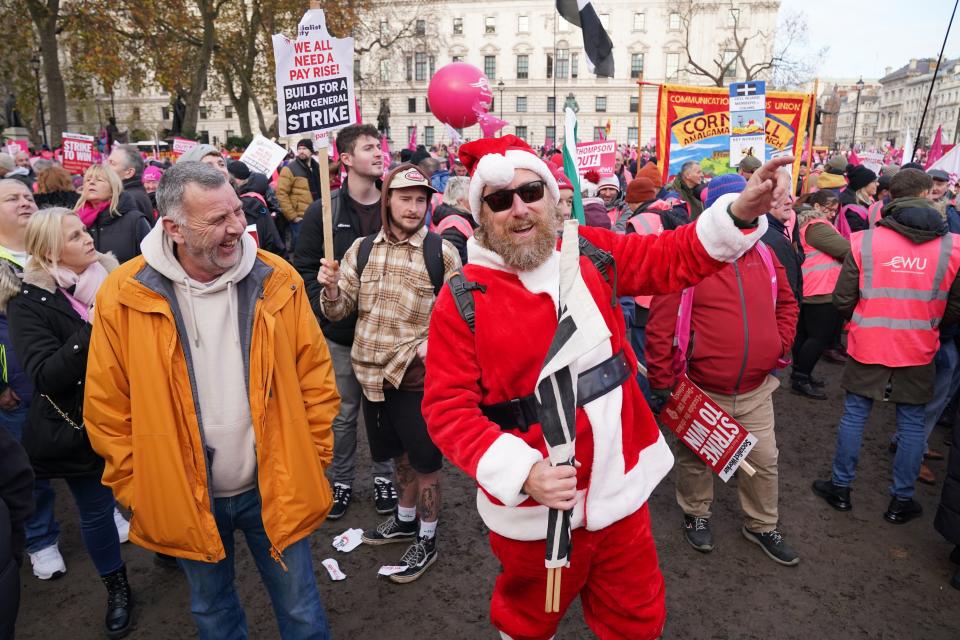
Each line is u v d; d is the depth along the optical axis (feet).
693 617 8.92
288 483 6.35
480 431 5.28
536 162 5.34
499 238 5.35
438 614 9.00
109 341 5.95
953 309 10.55
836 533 11.01
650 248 5.78
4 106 84.94
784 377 19.38
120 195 12.89
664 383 9.74
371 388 9.34
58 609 9.27
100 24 67.51
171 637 8.64
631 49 178.70
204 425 6.19
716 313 9.75
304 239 10.77
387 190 9.28
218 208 5.66
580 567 5.84
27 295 7.64
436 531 11.10
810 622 8.83
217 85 103.81
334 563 10.05
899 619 8.89
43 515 9.86
